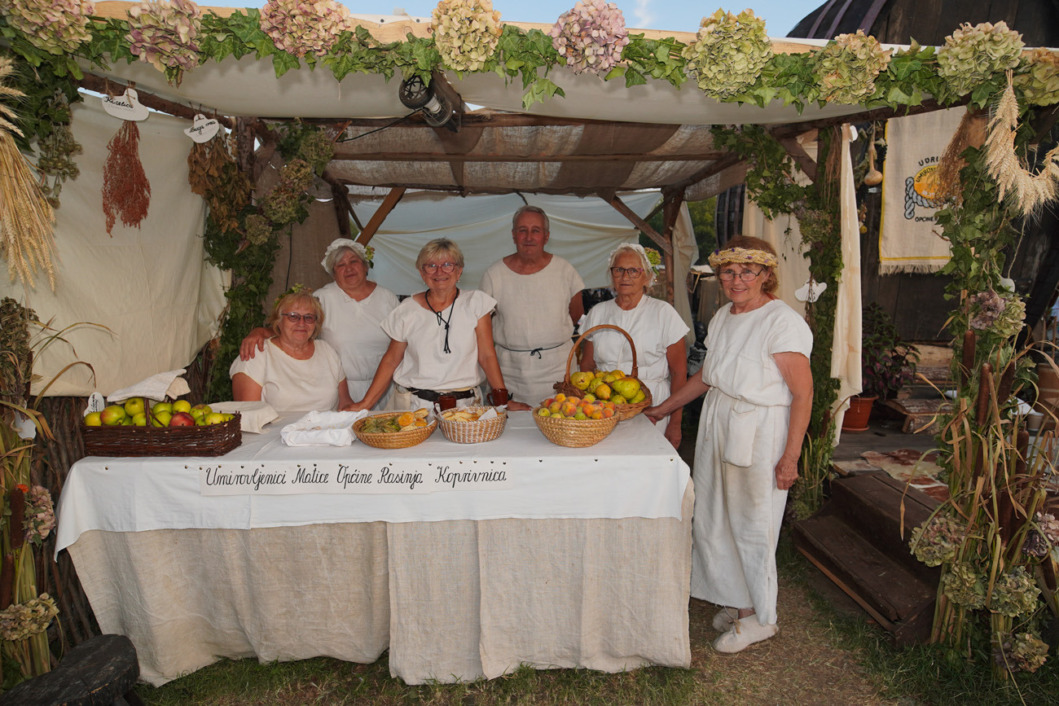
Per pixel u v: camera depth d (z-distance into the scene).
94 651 2.41
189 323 3.94
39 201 2.39
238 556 2.78
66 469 3.07
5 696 2.17
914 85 2.67
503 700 2.76
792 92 2.69
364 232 6.98
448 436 2.84
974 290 2.87
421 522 2.70
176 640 2.83
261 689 2.83
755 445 2.92
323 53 2.49
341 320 4.21
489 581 2.75
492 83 3.17
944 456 3.02
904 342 6.21
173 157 3.70
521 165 6.10
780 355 2.80
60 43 2.37
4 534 2.53
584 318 3.78
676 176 6.92
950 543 2.84
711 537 3.20
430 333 3.44
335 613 2.87
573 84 3.10
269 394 3.50
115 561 2.73
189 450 2.65
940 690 2.82
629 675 2.91
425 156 5.35
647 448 2.73
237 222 4.20
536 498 2.65
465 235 9.44
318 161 4.30
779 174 4.28
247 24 2.43
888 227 5.89
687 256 8.28
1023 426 2.90
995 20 5.98
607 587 2.79
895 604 3.15
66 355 2.97
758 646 3.20
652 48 2.54
